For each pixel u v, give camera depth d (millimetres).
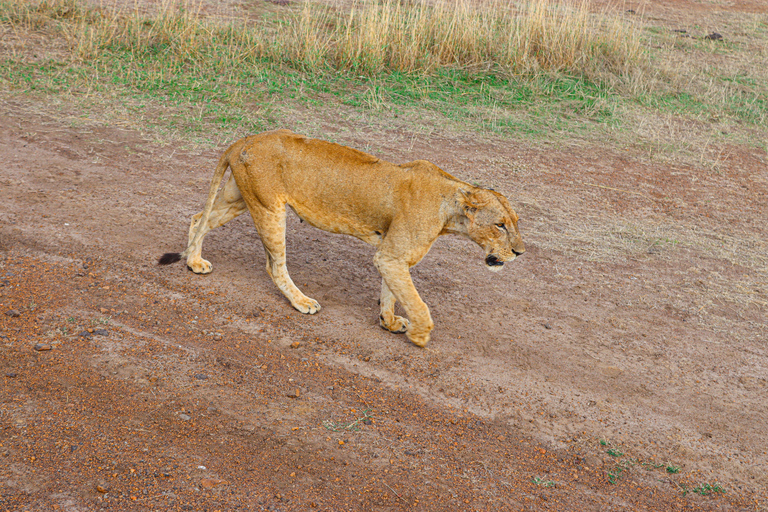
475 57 12523
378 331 5215
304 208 5004
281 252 5168
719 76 13656
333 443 3912
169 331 4785
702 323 5793
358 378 4613
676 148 10133
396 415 4285
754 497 3959
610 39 13492
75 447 3533
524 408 4527
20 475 3289
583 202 8148
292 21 13742
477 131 10055
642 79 12570
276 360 4660
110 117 8891
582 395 4727
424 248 4785
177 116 9227
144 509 3195
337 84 11195
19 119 8391
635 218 7855
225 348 4695
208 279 5590
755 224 7957
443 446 4047
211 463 3582
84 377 4148
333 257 6375
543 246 6957
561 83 12250
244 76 10938
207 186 7426
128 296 5148
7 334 4461
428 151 9086
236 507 3299
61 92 9414
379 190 4781
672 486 3973
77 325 4676
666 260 6902
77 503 3176
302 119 9625
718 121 11469
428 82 11688
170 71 10672
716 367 5188
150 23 12523
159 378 4250
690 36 16344
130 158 7855
